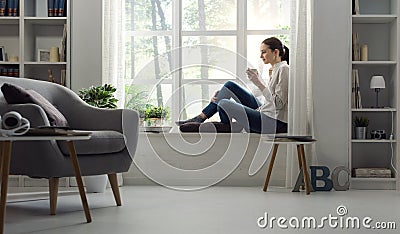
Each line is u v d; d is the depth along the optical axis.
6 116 3.24
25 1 6.02
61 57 6.02
